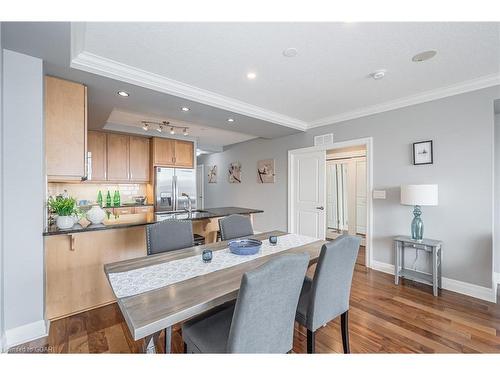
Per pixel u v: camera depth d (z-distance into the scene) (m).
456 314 2.24
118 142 4.72
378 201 3.41
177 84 2.63
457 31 1.75
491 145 2.51
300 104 3.35
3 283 1.72
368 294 2.67
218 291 1.18
